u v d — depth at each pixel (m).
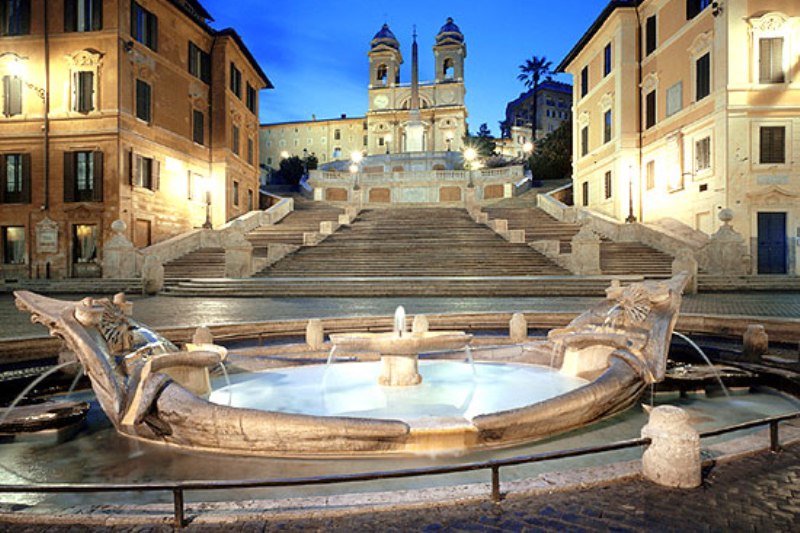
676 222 29.72
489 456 5.05
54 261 29.23
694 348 9.38
